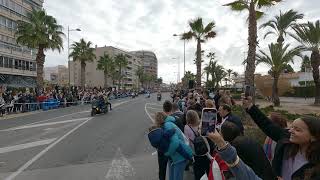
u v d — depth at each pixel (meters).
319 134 3.28
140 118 25.11
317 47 34.12
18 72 62.00
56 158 10.88
